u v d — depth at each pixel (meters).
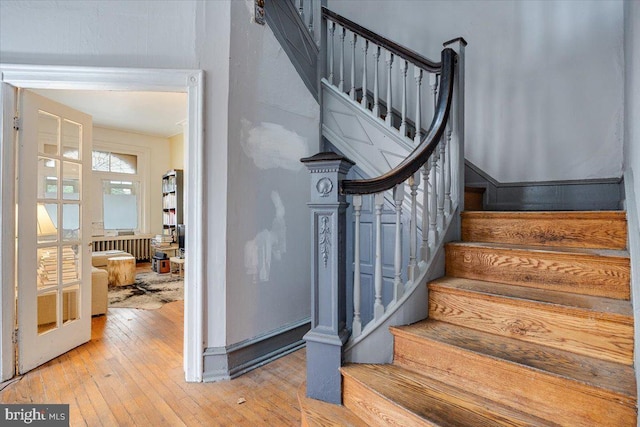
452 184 2.21
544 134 2.80
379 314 1.71
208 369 2.21
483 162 3.09
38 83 2.20
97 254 5.31
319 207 1.66
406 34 3.55
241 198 2.35
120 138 7.11
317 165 1.66
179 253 6.26
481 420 1.20
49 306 2.57
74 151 2.78
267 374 2.29
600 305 1.36
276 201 2.59
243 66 2.35
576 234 1.77
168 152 7.79
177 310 3.84
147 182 7.49
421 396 1.36
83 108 5.48
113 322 3.42
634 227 1.42
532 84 2.86
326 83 2.96
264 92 2.50
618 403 1.07
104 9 2.24
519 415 1.22
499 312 1.55
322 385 1.65
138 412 1.85
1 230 2.18
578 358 1.30
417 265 1.82
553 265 1.62
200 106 2.21
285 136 2.65
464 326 1.67
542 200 2.80
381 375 1.54
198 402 1.95
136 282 5.35
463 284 1.77
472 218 2.13
